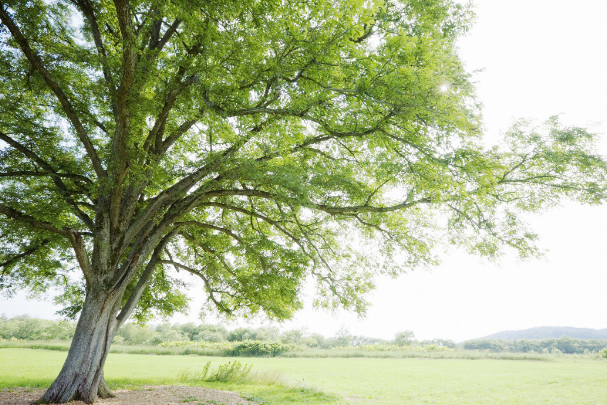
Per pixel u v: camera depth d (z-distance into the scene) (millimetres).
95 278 9773
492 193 11039
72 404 8688
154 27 11328
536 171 11031
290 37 8273
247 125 10188
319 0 7984
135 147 9531
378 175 10422
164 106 9398
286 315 14055
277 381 18344
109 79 9648
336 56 8578
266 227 16031
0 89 9602
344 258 14523
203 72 8297
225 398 11719
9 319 107000
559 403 16719
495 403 16359
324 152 13070
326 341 150250
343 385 21203
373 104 8227
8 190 9789
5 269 12195
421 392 19219
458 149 8320
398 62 7672
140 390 12633
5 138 9641
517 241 10898
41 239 11523
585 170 10328
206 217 15461
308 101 9289
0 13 7594
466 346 178250
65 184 11023
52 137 10992
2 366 24609
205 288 14477
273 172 10453
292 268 11797
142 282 11789
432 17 11352
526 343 176125
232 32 8000
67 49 8938
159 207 11000
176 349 58969
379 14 11078
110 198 10039
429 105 7648
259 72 8672
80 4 9406
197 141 14008
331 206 12195
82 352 9305
